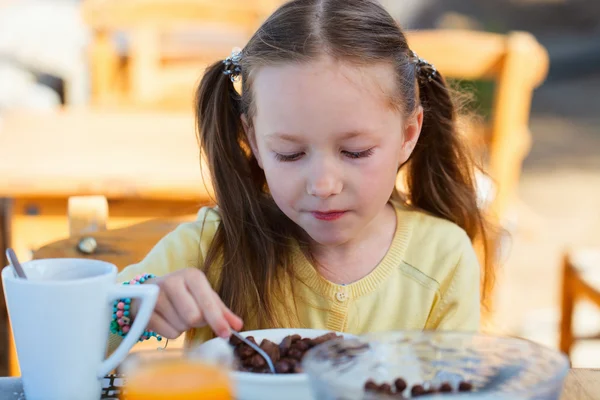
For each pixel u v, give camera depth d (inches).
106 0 135.5
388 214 56.0
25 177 80.5
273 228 53.8
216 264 53.4
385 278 53.6
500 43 102.8
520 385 33.1
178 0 135.9
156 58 136.7
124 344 35.5
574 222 217.6
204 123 55.0
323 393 30.0
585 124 340.5
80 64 185.0
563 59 425.4
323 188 43.5
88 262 36.7
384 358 34.9
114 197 81.7
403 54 48.8
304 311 53.1
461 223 61.1
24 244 84.6
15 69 179.2
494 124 104.9
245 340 37.6
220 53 168.6
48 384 33.7
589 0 464.4
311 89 43.6
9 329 80.5
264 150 46.5
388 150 46.0
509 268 175.3
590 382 38.4
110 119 111.6
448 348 35.2
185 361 32.0
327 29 45.3
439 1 449.4
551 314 147.9
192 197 82.4
